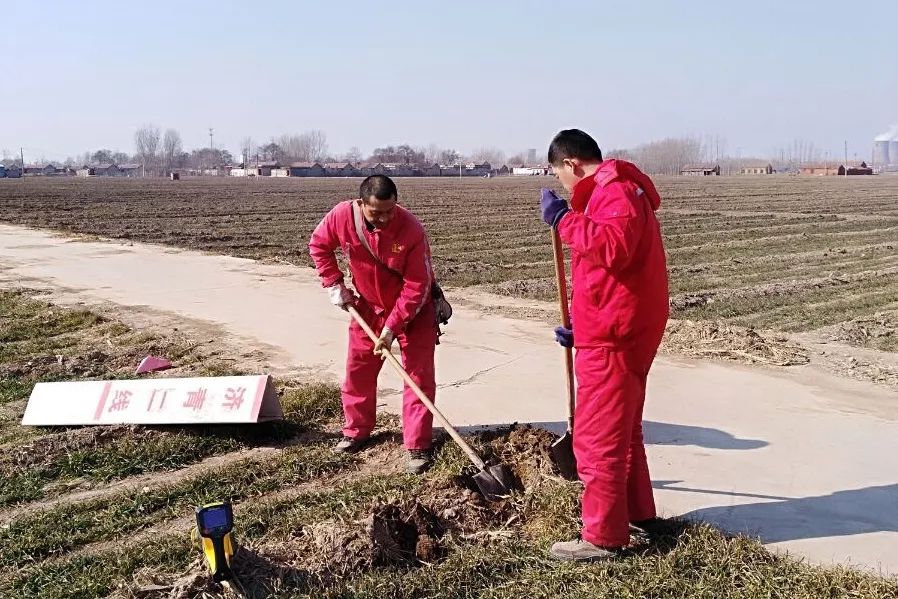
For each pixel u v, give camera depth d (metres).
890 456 5.55
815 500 4.86
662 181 93.81
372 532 4.17
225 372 7.84
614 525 4.09
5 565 4.31
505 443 5.51
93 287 13.26
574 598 3.77
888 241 22.72
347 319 10.42
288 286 13.16
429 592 3.87
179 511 4.91
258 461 5.63
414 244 5.32
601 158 4.21
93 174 158.00
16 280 14.16
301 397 6.81
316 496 5.00
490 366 7.91
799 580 3.86
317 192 62.12
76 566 4.23
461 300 12.08
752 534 4.42
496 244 21.98
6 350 8.99
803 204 41.72
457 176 150.38
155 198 50.69
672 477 5.21
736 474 5.25
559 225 4.04
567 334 4.67
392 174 149.50
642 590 3.80
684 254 19.47
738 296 12.93
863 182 87.88
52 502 5.11
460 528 4.52
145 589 3.84
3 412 6.79
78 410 6.37
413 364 5.52
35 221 30.17
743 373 7.66
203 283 13.53
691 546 4.17
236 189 68.62
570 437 4.93
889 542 4.35
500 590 3.87
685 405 6.68
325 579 3.93
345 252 5.55
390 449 5.84
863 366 8.00
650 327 3.98
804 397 6.90
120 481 5.43
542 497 4.72
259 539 4.42
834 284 14.28
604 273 3.91
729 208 38.16
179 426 6.19
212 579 3.81
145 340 9.31
